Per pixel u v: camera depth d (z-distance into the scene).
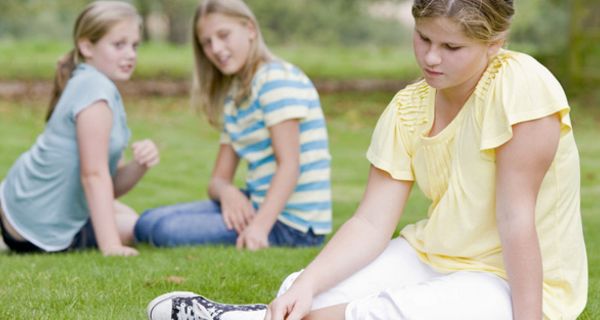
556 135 2.10
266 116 4.07
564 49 14.63
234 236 4.14
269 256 3.66
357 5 20.06
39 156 3.99
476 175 2.19
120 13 4.04
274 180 4.06
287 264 3.47
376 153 2.41
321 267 2.29
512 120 2.07
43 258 3.74
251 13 4.11
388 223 2.39
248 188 4.29
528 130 2.08
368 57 21.88
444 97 2.29
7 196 4.06
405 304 2.07
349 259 2.32
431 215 2.33
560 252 2.21
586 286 2.29
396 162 2.39
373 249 2.36
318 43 32.41
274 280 3.19
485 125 2.13
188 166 7.51
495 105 2.13
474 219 2.22
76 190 3.99
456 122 2.24
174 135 9.59
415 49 2.16
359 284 2.31
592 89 13.30
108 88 3.93
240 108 4.21
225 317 2.24
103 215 3.86
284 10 30.19
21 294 2.92
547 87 2.10
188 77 15.64
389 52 23.62
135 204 5.78
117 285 3.05
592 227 4.77
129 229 4.27
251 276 3.24
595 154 8.55
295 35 32.09
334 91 14.78
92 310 2.72
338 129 10.57
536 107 2.08
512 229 2.09
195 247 3.97
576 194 2.24
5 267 3.47
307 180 4.20
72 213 4.02
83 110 3.86
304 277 2.26
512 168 2.11
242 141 4.22
